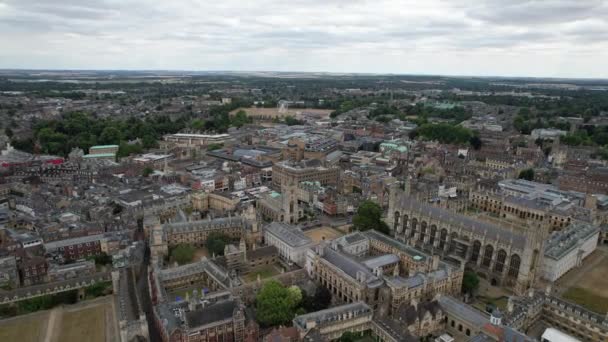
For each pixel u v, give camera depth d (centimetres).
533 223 19125
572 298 19375
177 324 14775
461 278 19138
